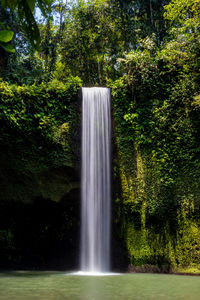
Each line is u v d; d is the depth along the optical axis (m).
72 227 10.27
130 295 4.47
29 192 9.66
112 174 9.95
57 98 10.13
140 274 8.44
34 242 10.41
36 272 9.09
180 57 10.34
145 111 10.09
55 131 9.74
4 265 10.13
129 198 9.50
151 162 9.61
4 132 9.35
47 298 4.14
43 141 9.67
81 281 6.62
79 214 10.08
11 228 10.27
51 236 10.45
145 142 9.77
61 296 4.34
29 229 10.40
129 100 10.31
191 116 9.59
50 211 10.19
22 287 5.54
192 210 8.88
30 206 9.88
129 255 9.19
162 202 9.16
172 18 16.22
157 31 18.86
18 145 9.50
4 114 9.28
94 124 10.18
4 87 9.45
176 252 8.72
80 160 9.80
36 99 9.86
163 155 9.55
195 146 9.38
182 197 9.06
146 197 9.36
